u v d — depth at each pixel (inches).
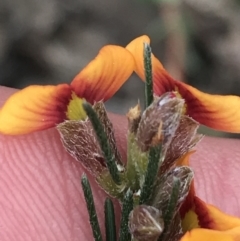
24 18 5.4
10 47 5.4
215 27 5.4
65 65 5.4
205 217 2.0
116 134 3.0
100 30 5.5
